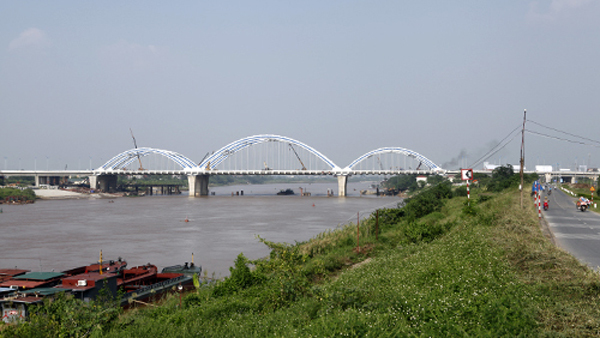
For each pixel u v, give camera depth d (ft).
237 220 305.53
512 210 127.75
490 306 41.60
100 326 58.29
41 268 155.53
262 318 52.90
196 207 431.02
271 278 85.56
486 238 81.56
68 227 268.82
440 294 47.91
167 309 74.69
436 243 96.94
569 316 40.37
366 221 182.80
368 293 52.44
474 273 54.75
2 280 99.50
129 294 97.14
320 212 365.40
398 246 113.60
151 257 173.17
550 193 285.64
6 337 59.98
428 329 39.11
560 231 106.11
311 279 84.99
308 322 46.44
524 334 36.76
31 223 291.58
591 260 70.38
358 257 115.96
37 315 65.72
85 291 87.76
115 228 263.29
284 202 505.25
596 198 246.68
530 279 53.31
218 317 59.57
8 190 529.86
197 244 202.59
